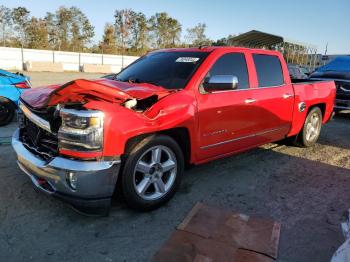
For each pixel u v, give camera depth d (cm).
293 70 1514
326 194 440
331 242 330
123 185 344
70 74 3038
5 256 290
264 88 506
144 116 347
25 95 406
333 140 740
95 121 311
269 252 306
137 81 444
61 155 326
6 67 3488
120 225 345
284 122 560
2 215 354
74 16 6244
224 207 391
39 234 325
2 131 705
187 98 392
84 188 317
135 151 343
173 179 388
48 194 340
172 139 377
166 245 312
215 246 312
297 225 359
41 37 5731
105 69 3838
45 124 343
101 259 292
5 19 5588
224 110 434
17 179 441
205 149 425
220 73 443
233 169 520
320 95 644
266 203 407
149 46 6944
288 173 513
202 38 6444
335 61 1159
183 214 371
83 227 339
